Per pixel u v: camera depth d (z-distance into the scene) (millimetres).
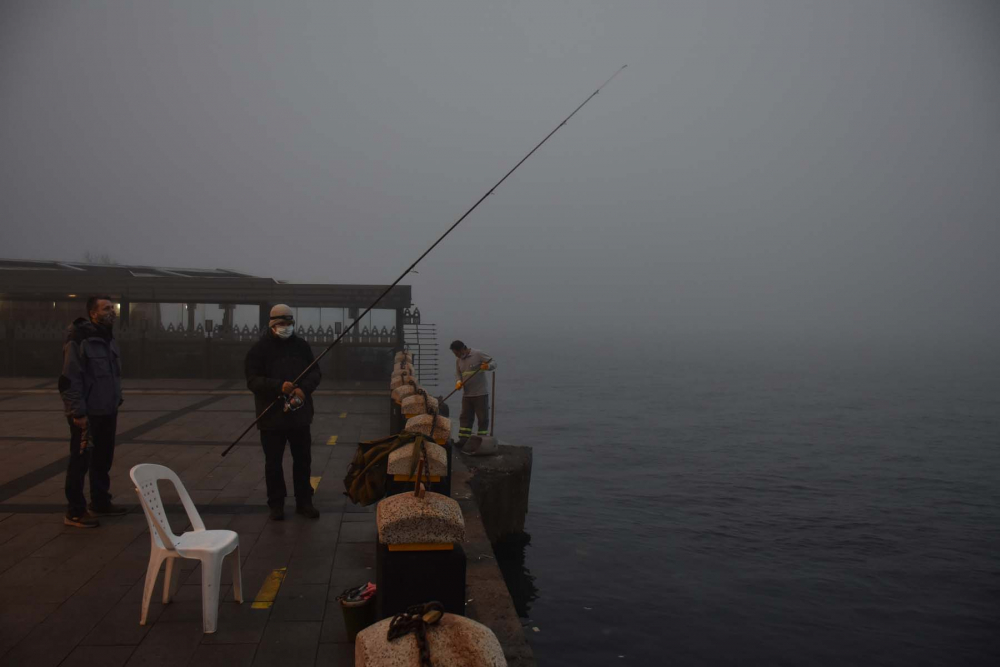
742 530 16922
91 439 5945
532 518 17031
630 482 22938
